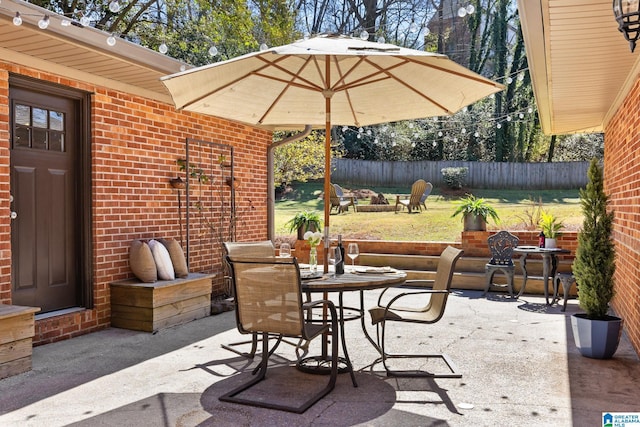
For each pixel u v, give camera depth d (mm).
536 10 3291
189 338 5270
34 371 4184
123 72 5297
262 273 3564
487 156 23219
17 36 4133
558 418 3250
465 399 3594
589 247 4645
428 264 9297
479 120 21453
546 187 20953
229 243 5125
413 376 4082
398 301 7609
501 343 5129
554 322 6109
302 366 4270
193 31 14227
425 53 3689
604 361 4504
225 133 7656
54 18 4090
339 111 5582
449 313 6656
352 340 5270
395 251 9711
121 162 5832
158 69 5207
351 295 8125
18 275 4922
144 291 5477
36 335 4895
